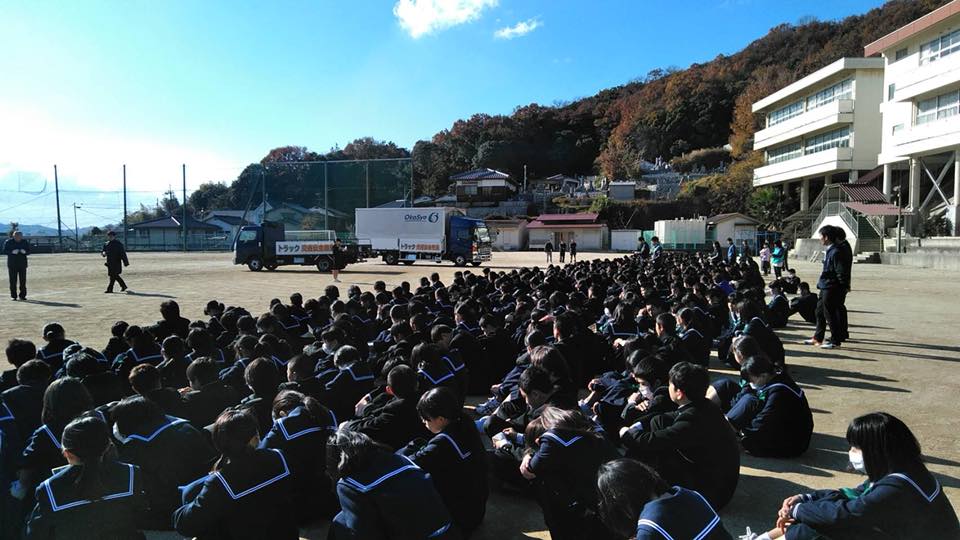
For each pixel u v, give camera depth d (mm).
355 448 2430
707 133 78188
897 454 2252
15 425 3377
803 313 9641
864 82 37719
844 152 38281
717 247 21891
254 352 4859
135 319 10867
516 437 3949
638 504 1917
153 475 3047
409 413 3590
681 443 3189
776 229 46156
